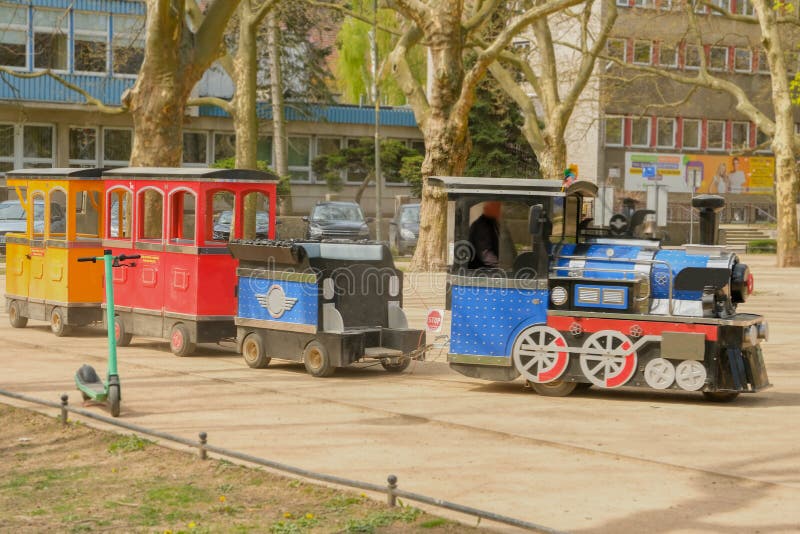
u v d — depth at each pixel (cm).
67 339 1814
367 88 6838
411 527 748
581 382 1295
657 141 6944
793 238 4197
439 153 3177
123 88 6075
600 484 872
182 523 763
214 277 1599
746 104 4247
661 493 847
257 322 1506
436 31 3128
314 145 7225
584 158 6831
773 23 4072
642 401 1286
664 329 1258
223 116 6812
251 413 1171
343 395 1295
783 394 1354
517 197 1320
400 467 927
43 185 1888
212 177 1603
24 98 5844
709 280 1252
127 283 1720
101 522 764
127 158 6328
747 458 970
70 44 5916
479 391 1345
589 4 4056
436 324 1420
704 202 1333
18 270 1964
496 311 1333
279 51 6116
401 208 5025
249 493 839
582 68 4041
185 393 1295
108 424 1083
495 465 937
